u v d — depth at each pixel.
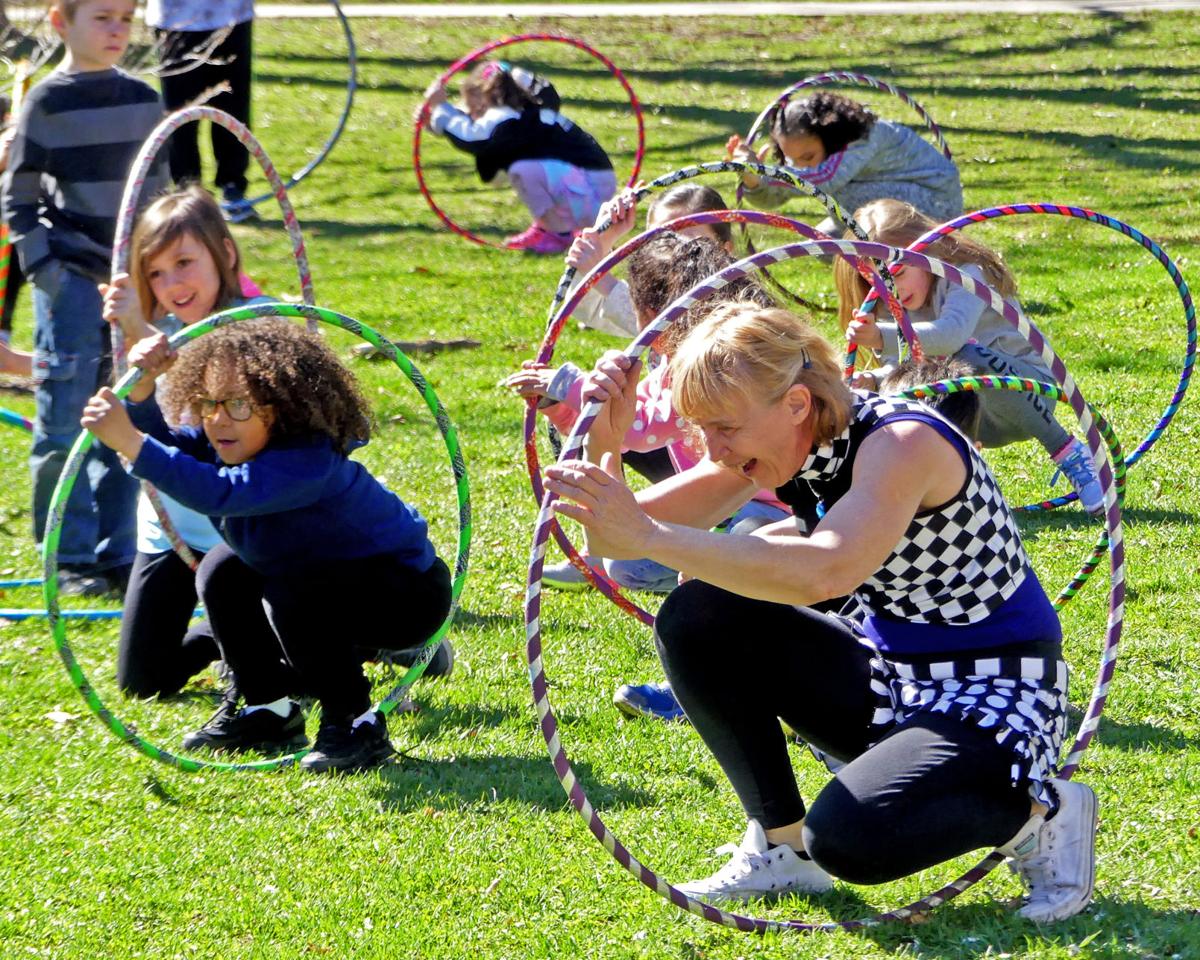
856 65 37.75
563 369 8.28
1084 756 8.02
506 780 8.08
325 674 8.26
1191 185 24.44
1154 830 7.18
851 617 6.98
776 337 5.94
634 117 32.31
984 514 6.13
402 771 8.24
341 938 6.57
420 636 8.67
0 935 6.63
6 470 14.18
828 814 6.01
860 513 5.84
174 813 7.81
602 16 46.88
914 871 6.07
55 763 8.38
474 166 28.88
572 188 22.52
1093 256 20.50
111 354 11.35
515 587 11.08
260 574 8.30
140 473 7.46
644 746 8.48
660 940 6.45
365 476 8.34
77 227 11.04
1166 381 15.27
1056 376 6.67
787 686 6.49
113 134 10.89
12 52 23.78
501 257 22.47
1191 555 11.01
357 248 23.06
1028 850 6.46
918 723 6.16
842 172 15.77
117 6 10.73
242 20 22.86
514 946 6.48
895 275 10.41
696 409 6.03
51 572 7.91
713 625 6.48
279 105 34.44
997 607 6.27
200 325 7.91
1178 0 43.78
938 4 45.62
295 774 8.26
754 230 23.20
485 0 51.00
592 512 5.61
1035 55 37.88
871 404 6.17
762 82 36.34
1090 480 11.67
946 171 16.16
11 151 10.80
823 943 6.37
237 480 7.62
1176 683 8.95
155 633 9.18
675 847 7.31
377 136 31.44
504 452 14.21
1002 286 10.78
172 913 6.82
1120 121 30.06
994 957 6.10
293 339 7.86
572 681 9.45
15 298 13.68
